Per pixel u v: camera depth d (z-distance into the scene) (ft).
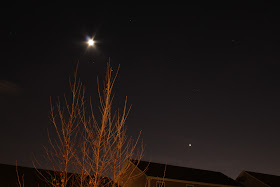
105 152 13.17
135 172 60.03
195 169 72.02
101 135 13.25
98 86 14.33
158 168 64.44
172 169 67.05
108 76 14.58
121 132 13.69
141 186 58.39
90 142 13.21
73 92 13.97
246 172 75.36
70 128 13.24
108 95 14.16
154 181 58.23
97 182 12.63
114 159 13.15
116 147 13.37
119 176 13.24
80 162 12.93
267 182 70.18
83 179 12.76
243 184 74.69
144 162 65.10
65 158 12.80
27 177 49.55
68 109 13.64
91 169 12.88
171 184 60.75
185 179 62.64
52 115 13.43
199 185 63.98
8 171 50.44
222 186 66.80
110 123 13.74
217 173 73.87
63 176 12.63
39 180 48.96
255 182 71.92
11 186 45.96
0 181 46.32
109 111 13.88
